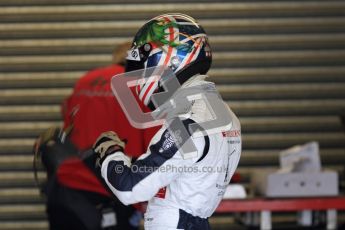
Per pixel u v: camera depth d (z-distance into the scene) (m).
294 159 15.11
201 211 9.15
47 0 19.41
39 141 10.87
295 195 14.62
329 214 15.03
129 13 19.41
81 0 19.42
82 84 14.31
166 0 19.44
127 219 14.88
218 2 19.48
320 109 19.41
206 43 9.41
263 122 19.38
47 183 14.03
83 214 14.11
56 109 19.28
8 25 19.36
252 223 15.61
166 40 9.17
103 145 9.24
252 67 19.47
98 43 19.38
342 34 19.50
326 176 14.66
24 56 19.31
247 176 19.27
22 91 19.28
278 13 19.50
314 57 19.47
